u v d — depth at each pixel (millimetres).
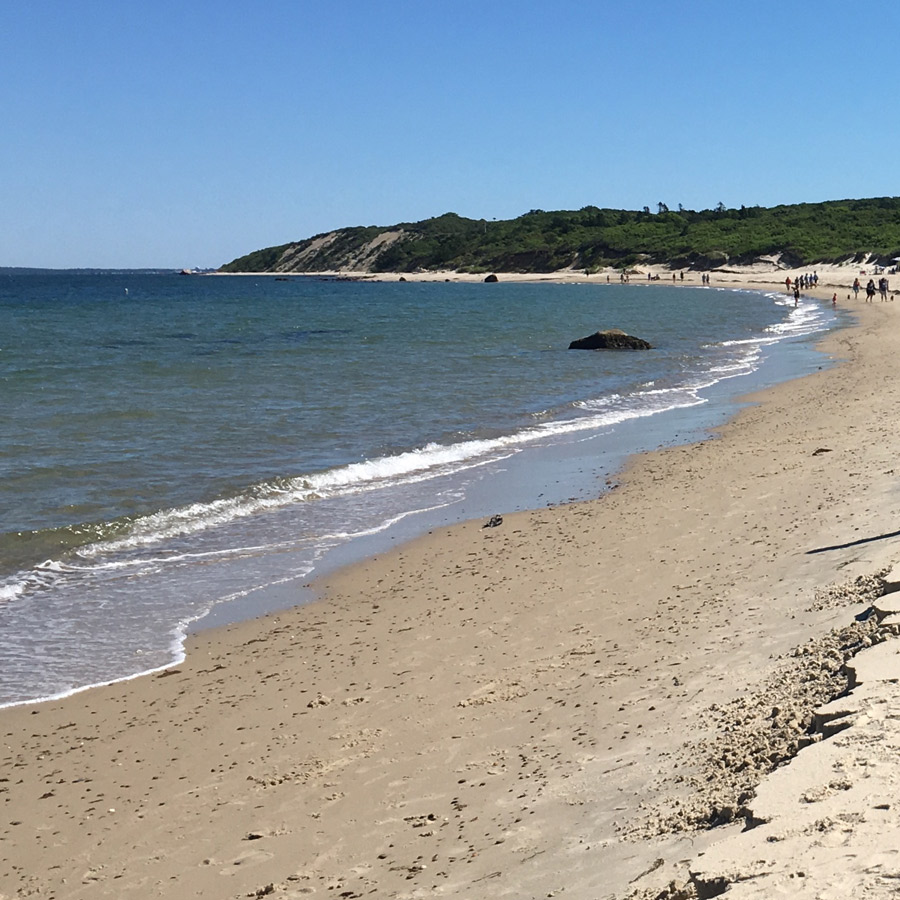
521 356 39594
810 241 133250
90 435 21250
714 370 34031
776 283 111875
